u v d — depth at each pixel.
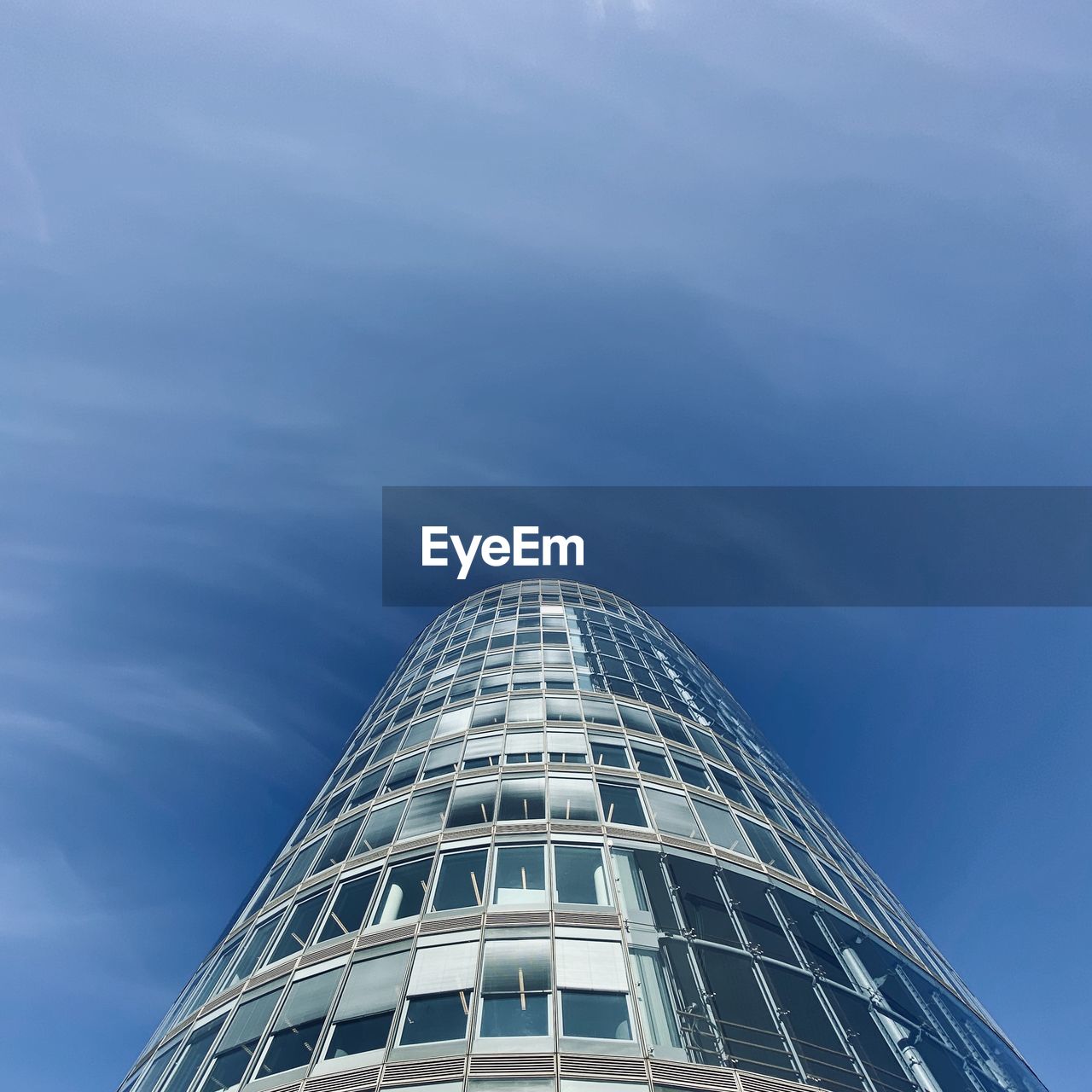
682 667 41.22
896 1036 16.50
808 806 31.23
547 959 15.20
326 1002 15.41
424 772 25.42
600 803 21.88
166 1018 21.86
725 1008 14.61
